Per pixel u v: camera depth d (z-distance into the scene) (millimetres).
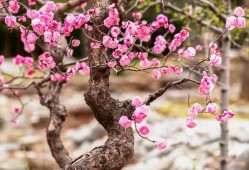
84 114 14938
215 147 8977
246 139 8914
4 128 13109
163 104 14422
